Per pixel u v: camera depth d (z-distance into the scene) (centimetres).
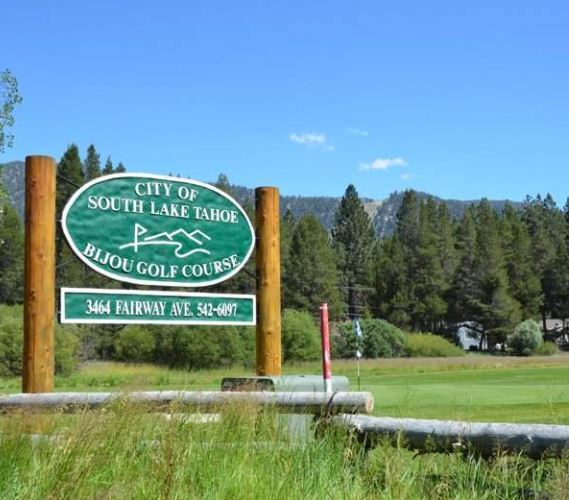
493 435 589
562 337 11206
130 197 925
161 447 522
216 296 985
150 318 925
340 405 691
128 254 917
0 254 8906
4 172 3145
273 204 1054
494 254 10462
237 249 1006
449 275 11194
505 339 10219
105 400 724
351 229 12112
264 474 520
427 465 606
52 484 451
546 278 11556
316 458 571
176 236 955
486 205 13225
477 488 548
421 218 11231
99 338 5594
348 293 11388
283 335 5544
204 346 5397
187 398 709
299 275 9900
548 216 13875
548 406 1388
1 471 465
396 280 11000
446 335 10981
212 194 991
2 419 577
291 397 714
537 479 556
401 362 5544
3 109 2917
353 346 6656
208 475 508
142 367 5209
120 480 488
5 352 4359
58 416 598
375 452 620
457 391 2130
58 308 873
